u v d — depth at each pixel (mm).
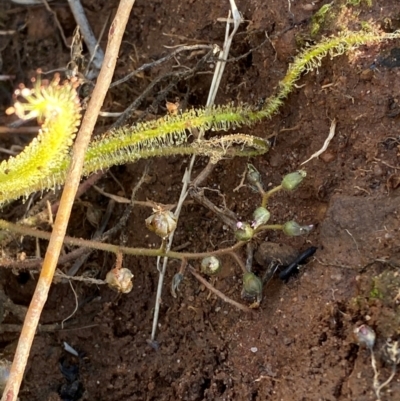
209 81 133
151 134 111
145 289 130
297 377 99
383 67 108
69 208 96
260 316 108
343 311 99
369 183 106
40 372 126
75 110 91
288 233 105
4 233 123
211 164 120
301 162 116
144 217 134
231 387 108
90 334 129
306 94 115
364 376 92
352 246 102
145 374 121
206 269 108
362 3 112
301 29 117
